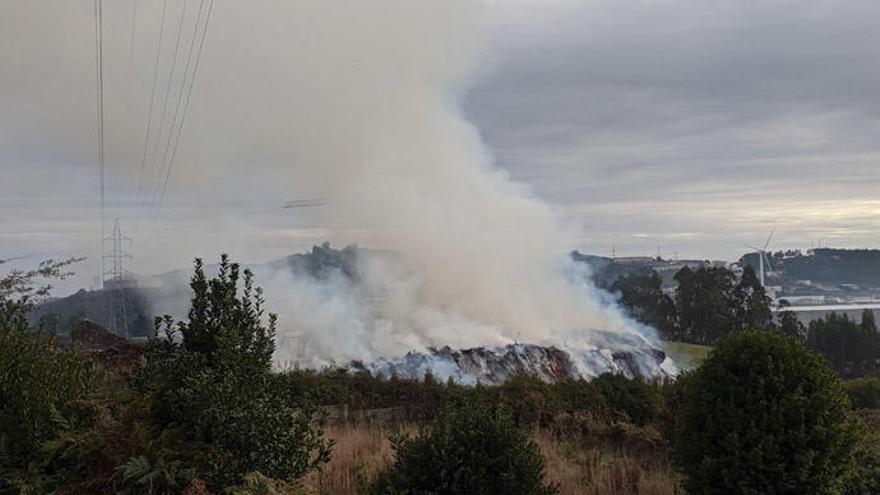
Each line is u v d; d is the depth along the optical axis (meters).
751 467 10.17
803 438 10.08
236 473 6.60
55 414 7.44
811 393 10.48
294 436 7.01
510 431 9.16
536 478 9.03
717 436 10.59
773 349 10.79
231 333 7.26
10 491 7.07
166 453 6.72
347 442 13.27
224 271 8.12
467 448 8.99
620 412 16.25
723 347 11.16
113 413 7.95
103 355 12.66
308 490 6.93
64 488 6.80
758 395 10.46
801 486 10.05
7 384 7.68
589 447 14.89
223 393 6.84
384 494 9.13
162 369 7.62
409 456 9.19
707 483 10.54
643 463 13.75
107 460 6.90
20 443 7.52
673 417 15.86
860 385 25.39
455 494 8.75
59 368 8.15
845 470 10.30
